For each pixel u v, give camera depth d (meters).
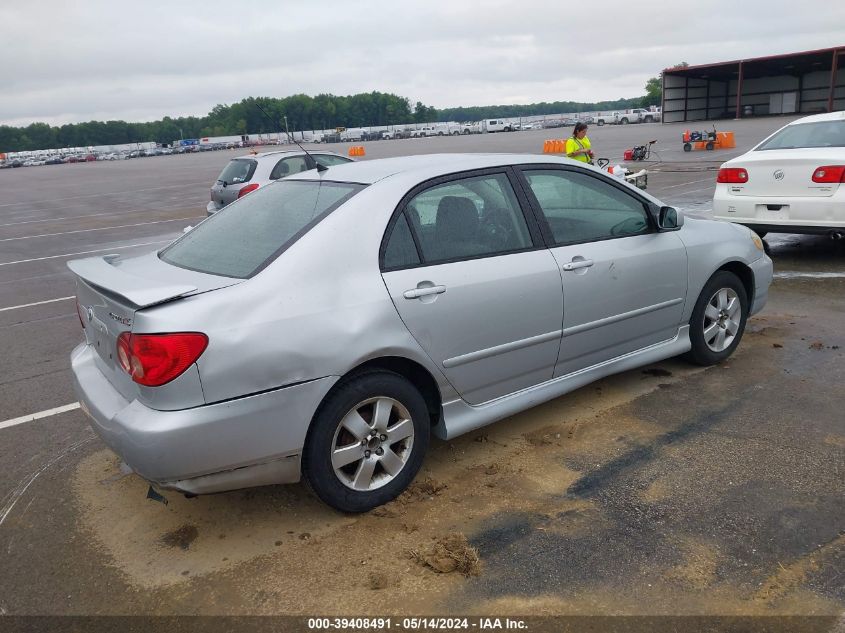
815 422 4.04
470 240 3.62
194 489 2.90
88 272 3.39
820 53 47.34
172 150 106.69
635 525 3.14
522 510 3.32
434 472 3.73
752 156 7.96
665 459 3.72
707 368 4.99
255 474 3.01
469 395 3.66
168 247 3.91
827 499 3.26
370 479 3.33
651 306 4.42
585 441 3.99
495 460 3.83
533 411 4.45
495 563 2.93
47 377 5.63
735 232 5.08
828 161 7.16
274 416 2.96
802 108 55.38
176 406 2.80
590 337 4.11
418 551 3.01
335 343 3.05
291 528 3.27
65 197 28.39
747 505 3.25
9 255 13.07
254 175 11.88
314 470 3.15
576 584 2.77
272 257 3.14
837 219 7.19
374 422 3.29
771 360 5.07
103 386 3.26
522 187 3.91
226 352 2.83
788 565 2.82
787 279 7.38
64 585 2.95
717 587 2.71
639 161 24.73
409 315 3.29
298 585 2.86
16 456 4.20
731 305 5.00
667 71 54.53
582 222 4.13
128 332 2.88
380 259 3.29
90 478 3.87
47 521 3.45
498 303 3.61
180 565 3.04
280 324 2.95
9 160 104.19
